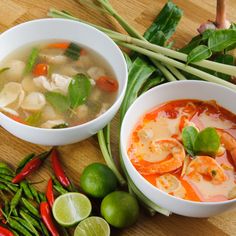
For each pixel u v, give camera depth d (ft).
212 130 2.75
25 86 3.01
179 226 2.81
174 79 3.18
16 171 2.89
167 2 3.47
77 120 2.93
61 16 3.38
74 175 2.93
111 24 3.51
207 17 3.57
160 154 2.79
